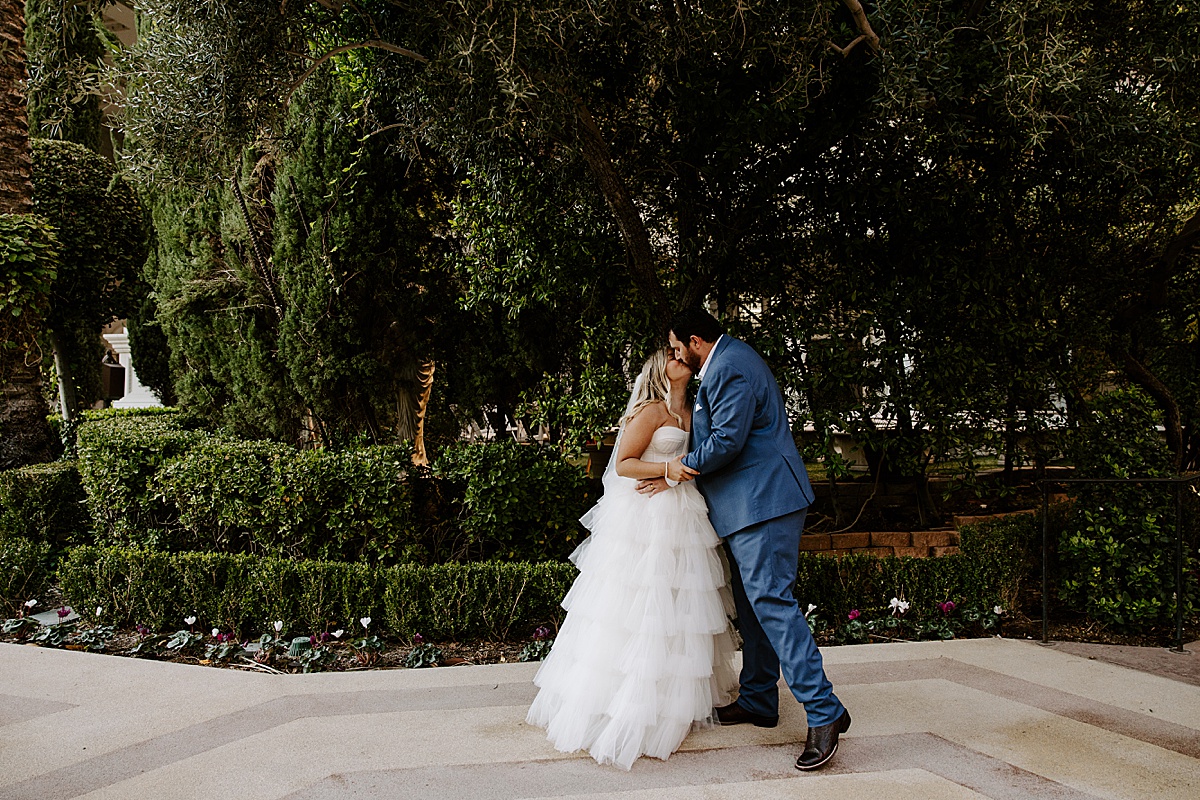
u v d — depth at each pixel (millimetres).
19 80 6668
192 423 7883
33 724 3348
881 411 5723
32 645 4621
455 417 8039
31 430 6766
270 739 3180
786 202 5512
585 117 4727
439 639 4680
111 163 8430
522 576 4734
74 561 5059
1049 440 5668
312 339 6707
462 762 2965
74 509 6152
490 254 5832
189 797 2678
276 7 4387
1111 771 2842
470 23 3686
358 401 7250
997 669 4023
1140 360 6516
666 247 6152
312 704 3592
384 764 2947
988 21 3949
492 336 7000
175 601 4832
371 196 6582
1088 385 6254
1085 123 4070
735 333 5520
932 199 5211
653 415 3248
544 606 4906
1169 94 4355
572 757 3016
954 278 5254
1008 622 4984
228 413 7648
